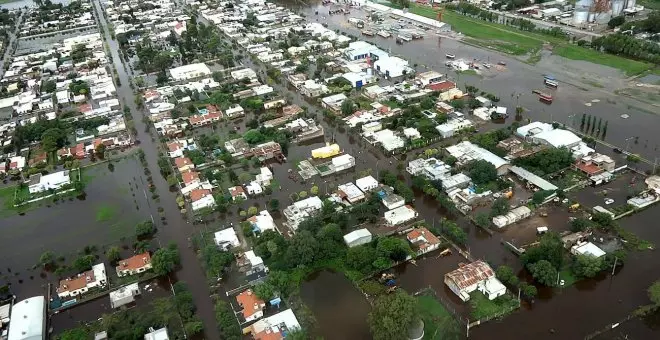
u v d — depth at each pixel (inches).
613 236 4414.4
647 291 3846.0
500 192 5054.1
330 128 6688.0
